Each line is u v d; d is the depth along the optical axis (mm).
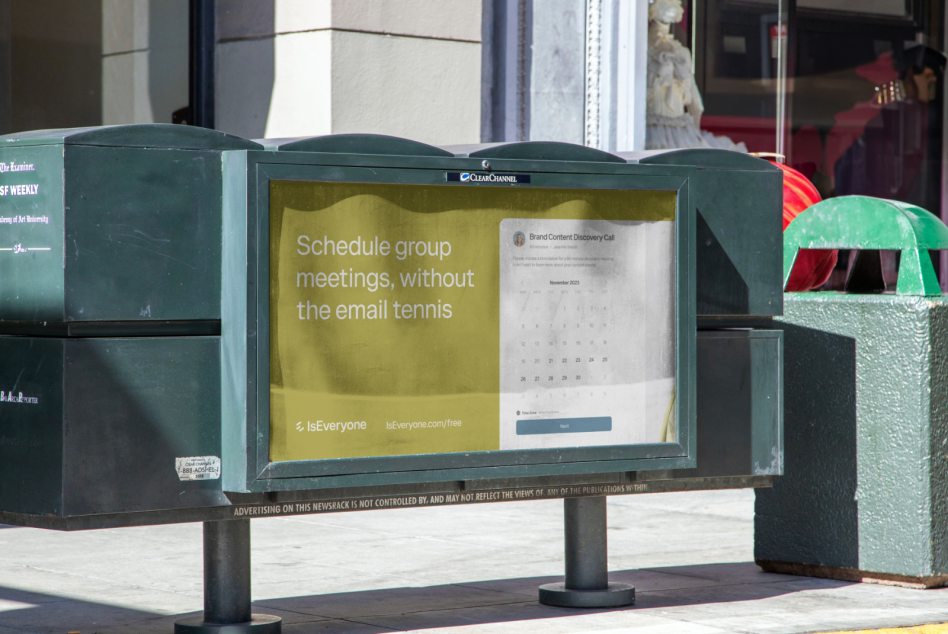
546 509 8516
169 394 4457
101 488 4324
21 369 4367
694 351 5250
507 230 4945
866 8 12891
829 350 6113
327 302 4629
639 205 5176
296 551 6945
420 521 7996
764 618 5273
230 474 4531
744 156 5582
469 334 4891
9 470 4414
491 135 10781
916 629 5105
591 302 5102
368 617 5293
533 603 5594
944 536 5891
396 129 9945
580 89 11031
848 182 12875
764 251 5629
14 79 9516
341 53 9586
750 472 5578
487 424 4926
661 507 8617
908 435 5871
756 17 12273
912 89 13211
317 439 4625
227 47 10156
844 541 6098
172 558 6703
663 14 11609
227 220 4539
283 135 9805
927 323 5816
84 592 5836
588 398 5105
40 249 4336
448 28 10203
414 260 4785
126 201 4375
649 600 5680
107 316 4344
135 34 10047
